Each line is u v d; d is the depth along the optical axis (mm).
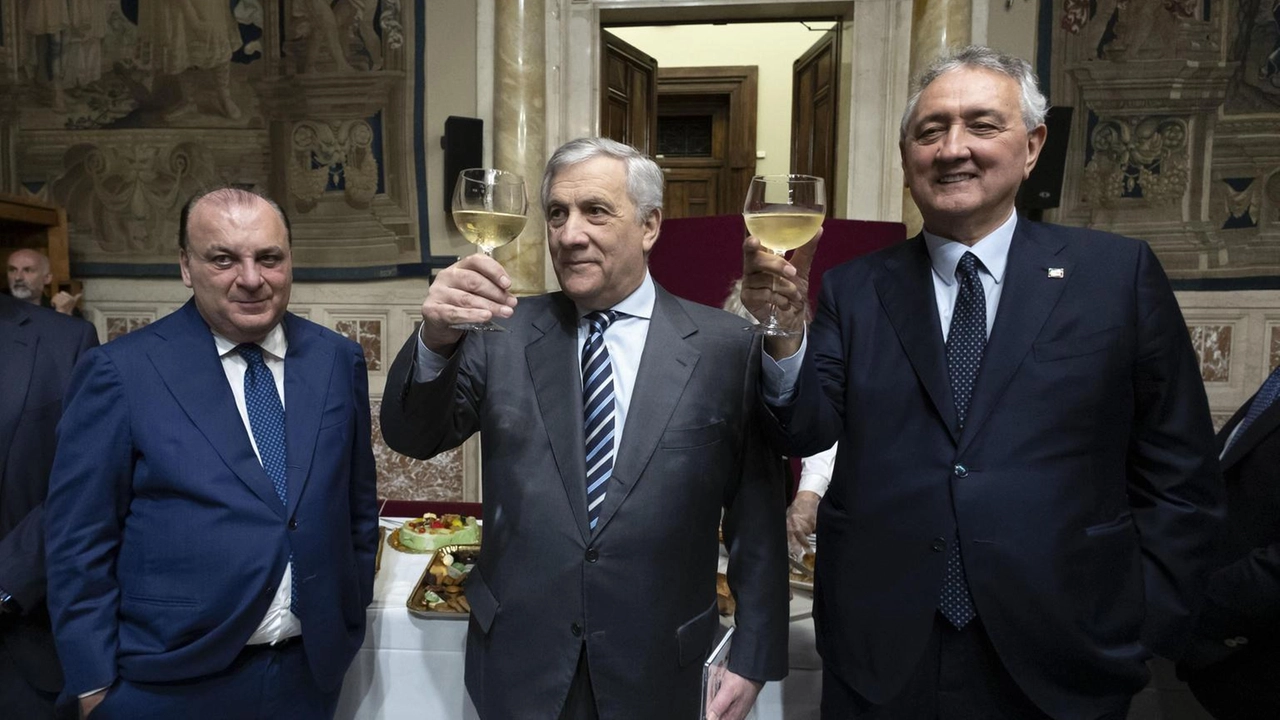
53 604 1360
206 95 4504
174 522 1372
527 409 1362
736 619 1410
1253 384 4062
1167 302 1259
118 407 1394
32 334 1756
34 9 4500
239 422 1439
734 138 6832
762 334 1218
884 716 1278
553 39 4434
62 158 4590
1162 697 1686
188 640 1358
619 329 1408
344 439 1521
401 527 2045
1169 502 1260
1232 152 3951
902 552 1262
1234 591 1460
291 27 4422
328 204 4520
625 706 1269
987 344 1266
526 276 4402
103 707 1353
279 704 1424
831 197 4684
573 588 1287
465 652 1570
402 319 4559
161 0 4453
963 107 1235
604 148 1335
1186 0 3898
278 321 1482
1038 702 1186
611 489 1298
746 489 1421
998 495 1201
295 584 1410
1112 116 4023
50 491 1387
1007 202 1299
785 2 4352
